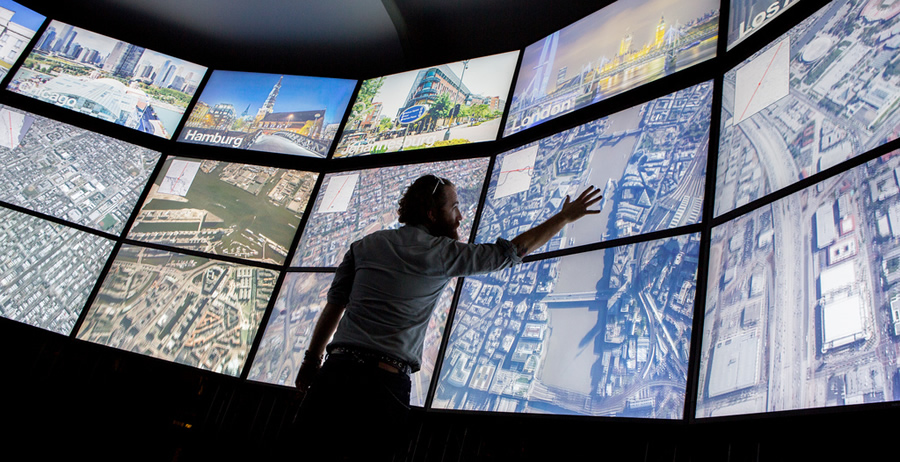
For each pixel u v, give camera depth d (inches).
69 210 221.0
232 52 271.6
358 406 64.8
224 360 195.9
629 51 193.3
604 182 167.5
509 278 171.6
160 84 261.7
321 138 250.2
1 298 199.0
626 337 134.4
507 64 236.5
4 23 247.9
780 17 145.6
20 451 176.4
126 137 244.4
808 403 94.0
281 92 266.1
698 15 178.7
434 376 165.3
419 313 72.7
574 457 128.6
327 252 212.4
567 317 149.3
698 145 151.0
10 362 189.8
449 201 83.0
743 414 103.3
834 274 101.4
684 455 113.0
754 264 118.1
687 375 118.7
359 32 252.5
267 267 216.1
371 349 67.9
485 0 230.7
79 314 204.1
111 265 216.4
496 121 220.4
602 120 183.3
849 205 105.0
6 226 211.2
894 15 117.1
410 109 243.9
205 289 211.8
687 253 135.4
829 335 96.9
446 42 249.6
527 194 187.2
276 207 231.9
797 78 132.3
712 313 122.1
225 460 176.7
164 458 180.1
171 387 191.8
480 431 147.7
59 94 243.1
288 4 250.1
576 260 157.9
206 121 257.9
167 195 235.3
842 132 114.2
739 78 151.0
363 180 229.9
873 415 84.7
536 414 136.6
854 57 120.9
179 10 258.1
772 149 128.5
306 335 190.9
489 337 162.1
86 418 186.1
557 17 228.1
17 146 227.3
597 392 131.2
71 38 257.6
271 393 183.9
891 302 90.3
